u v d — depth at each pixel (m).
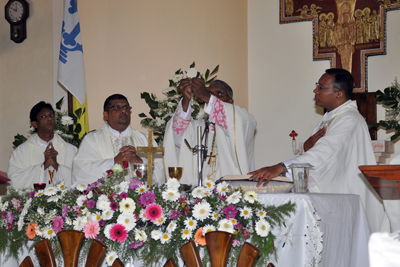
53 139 4.88
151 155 2.57
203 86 3.72
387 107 6.02
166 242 2.32
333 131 3.65
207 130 3.87
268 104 6.48
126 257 2.38
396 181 1.98
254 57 6.60
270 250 2.25
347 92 3.95
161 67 6.05
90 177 3.69
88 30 6.13
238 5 6.52
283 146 6.36
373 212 3.67
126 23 6.12
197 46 6.14
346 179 3.64
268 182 2.64
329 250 2.45
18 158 4.68
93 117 5.97
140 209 2.34
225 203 2.34
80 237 1.86
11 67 6.33
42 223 2.48
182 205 2.34
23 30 6.25
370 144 3.74
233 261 2.29
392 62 6.09
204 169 4.05
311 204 2.29
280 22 6.52
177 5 6.15
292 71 6.45
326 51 6.30
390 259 0.93
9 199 2.64
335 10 6.30
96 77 6.05
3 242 2.55
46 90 6.12
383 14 6.11
